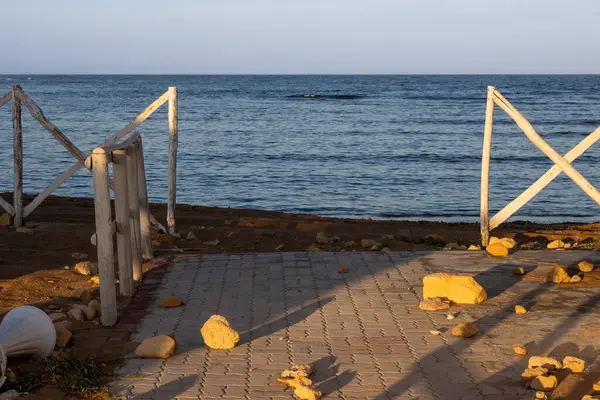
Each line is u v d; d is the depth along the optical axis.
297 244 10.54
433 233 12.66
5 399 4.66
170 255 9.34
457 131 48.50
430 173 29.06
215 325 5.91
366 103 86.38
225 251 9.86
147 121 53.09
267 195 23.75
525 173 29.00
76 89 129.62
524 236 12.37
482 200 9.98
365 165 31.38
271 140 41.53
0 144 35.41
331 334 6.27
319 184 26.09
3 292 7.40
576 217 19.88
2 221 11.03
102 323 6.53
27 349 5.41
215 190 24.55
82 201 15.70
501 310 6.99
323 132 47.19
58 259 8.94
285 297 7.43
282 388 5.05
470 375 5.33
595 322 6.57
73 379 5.06
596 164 31.47
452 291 7.25
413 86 160.00
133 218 7.94
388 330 6.38
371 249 10.07
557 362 5.38
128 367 5.48
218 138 42.03
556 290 7.68
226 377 5.27
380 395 4.95
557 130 48.81
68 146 10.60
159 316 6.81
